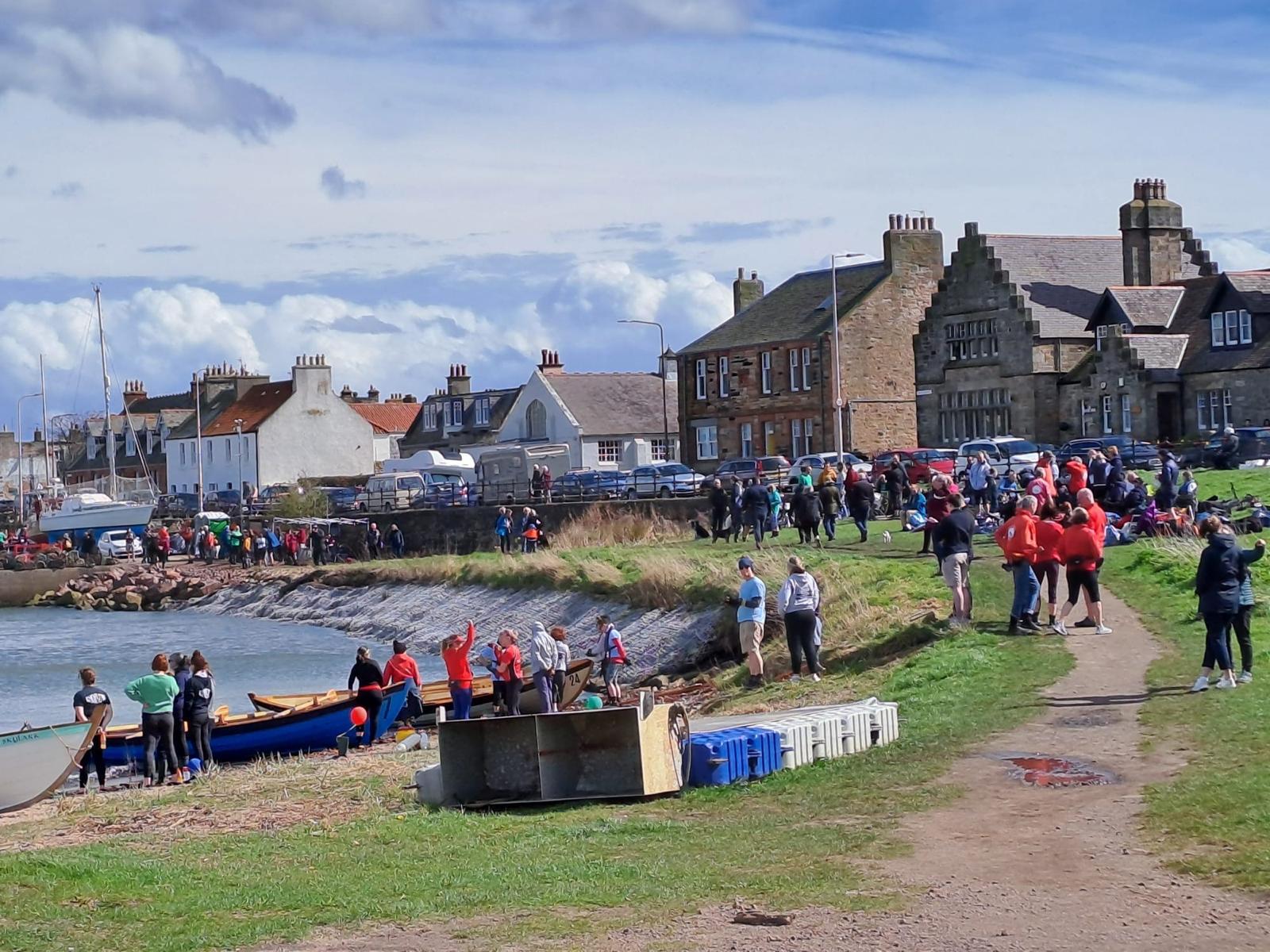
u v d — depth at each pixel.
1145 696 22.19
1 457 167.50
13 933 14.01
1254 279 68.12
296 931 13.79
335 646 54.72
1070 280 79.31
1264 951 11.65
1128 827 15.43
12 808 24.62
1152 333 71.81
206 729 27.95
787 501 56.91
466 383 120.38
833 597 37.28
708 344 90.19
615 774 20.17
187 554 88.75
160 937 13.80
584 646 44.84
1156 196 79.75
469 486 81.25
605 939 12.94
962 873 14.31
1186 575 32.69
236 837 19.36
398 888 15.32
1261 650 24.44
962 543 30.22
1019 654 26.62
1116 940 12.07
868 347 82.69
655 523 62.38
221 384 125.88
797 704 27.05
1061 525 32.91
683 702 33.03
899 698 25.16
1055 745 19.69
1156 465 59.34
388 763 25.80
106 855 17.95
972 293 77.44
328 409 116.62
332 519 79.12
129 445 133.38
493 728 20.67
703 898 14.11
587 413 98.56
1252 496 41.59
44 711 40.38
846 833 16.39
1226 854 14.14
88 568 81.19
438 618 55.31
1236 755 17.86
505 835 18.20
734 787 19.98
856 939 12.48
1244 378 66.62
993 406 76.50
